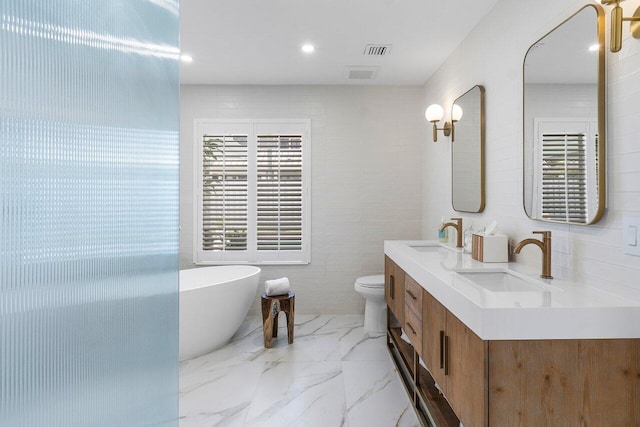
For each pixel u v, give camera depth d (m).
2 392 0.28
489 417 1.34
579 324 1.35
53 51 0.33
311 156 4.33
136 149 0.50
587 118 1.64
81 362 0.38
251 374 2.88
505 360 1.35
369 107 4.32
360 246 4.35
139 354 0.52
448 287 1.71
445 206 3.59
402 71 3.85
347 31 2.96
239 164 4.33
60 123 0.34
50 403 0.33
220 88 4.30
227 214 4.34
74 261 0.37
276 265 4.34
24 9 0.30
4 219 0.28
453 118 3.28
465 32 2.98
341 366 3.02
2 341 0.28
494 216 2.58
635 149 1.43
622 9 1.47
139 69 0.51
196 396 2.57
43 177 0.32
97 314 0.41
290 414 2.35
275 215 4.34
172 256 0.63
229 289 3.33
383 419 2.29
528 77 2.09
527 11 2.15
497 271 2.13
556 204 1.86
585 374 1.36
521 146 2.23
